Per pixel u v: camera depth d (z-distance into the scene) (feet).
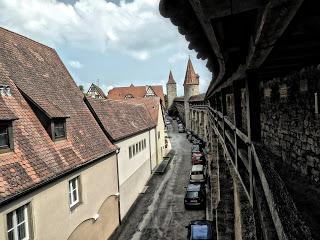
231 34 6.90
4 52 44.37
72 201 41.63
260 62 7.93
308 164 12.50
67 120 47.21
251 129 11.23
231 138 21.06
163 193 75.82
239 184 21.67
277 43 6.31
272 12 4.22
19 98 39.86
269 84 18.08
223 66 9.75
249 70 10.75
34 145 36.55
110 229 53.47
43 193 33.99
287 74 14.70
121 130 64.80
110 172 55.11
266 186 7.18
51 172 35.68
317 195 9.91
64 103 50.08
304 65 11.48
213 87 24.90
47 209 34.63
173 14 5.58
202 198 63.62
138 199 72.54
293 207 5.91
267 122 18.75
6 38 47.60
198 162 95.71
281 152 15.89
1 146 31.81
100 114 60.64
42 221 33.53
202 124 133.39
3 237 27.53
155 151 102.37
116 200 57.26
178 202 68.54
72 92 56.44
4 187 28.53
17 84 41.45
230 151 24.17
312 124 12.09
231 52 8.04
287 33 5.93
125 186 63.87
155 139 102.89
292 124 14.28
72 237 39.93
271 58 8.60
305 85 12.60
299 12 5.06
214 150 51.39
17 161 32.48
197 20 6.11
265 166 8.19
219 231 36.81
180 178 88.48
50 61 56.49
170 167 103.81
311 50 7.71
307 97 12.50
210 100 63.05
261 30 4.99
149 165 91.25
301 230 5.12
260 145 10.60
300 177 12.40
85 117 54.44
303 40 6.79
